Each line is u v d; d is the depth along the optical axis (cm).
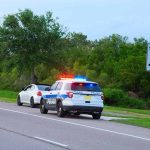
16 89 6025
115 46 8862
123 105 6256
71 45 5088
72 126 2103
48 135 1719
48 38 4603
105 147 1459
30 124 2106
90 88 2634
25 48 4603
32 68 4653
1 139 1582
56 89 2727
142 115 3444
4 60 4672
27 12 4603
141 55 7919
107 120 2588
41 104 2873
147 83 7531
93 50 8794
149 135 1875
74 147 1434
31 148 1394
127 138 1734
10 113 2709
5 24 4609
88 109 2608
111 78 7881
